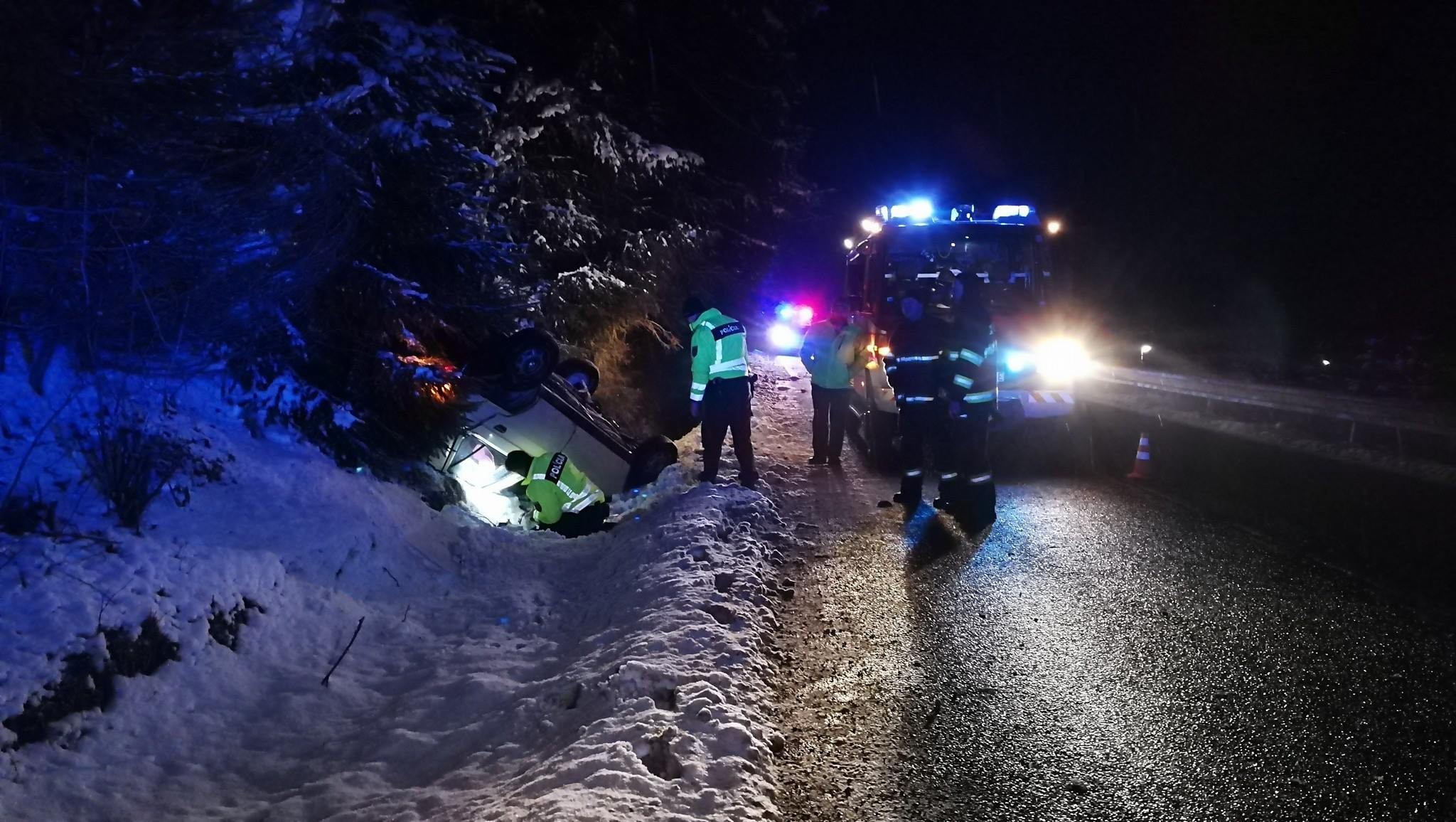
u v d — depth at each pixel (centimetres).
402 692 523
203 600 499
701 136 2302
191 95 536
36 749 395
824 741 450
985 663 531
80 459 537
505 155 1172
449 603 650
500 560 745
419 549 701
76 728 411
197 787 417
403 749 457
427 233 784
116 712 430
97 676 431
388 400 775
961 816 385
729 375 970
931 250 1225
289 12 602
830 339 1134
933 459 1181
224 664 489
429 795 404
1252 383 2403
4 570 447
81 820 379
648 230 1540
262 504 622
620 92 1562
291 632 542
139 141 518
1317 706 462
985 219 1267
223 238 575
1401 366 2178
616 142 1455
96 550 485
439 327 839
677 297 1622
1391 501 925
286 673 514
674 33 2114
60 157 488
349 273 737
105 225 509
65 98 471
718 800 374
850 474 1103
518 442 860
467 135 793
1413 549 732
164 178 526
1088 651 541
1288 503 918
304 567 594
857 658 546
